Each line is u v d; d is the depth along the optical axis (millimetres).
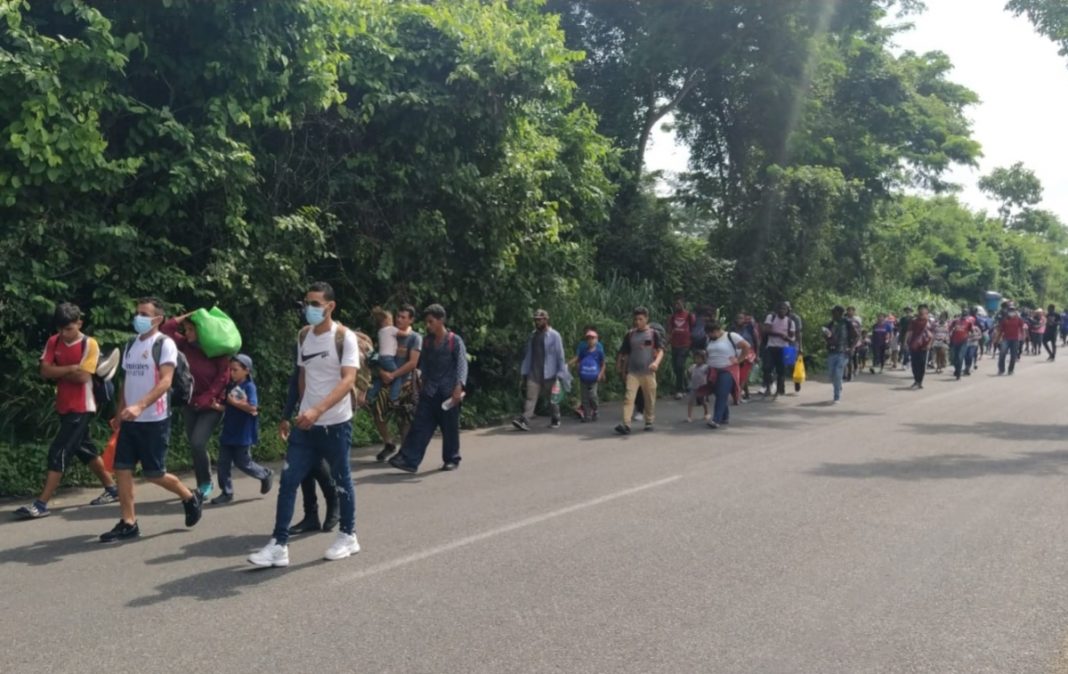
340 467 6645
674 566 6465
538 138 16500
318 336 6594
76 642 4988
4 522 7879
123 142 10727
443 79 14000
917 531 7473
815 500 8680
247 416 8844
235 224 11078
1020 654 4883
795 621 5355
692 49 25516
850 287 33062
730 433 13562
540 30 14938
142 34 10555
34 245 9727
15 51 9406
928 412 16109
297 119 12102
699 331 18938
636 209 25344
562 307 17250
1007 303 25328
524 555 6738
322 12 11781
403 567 6434
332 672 4594
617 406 17281
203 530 7602
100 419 10195
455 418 10477
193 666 4656
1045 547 6992
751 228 27375
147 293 10547
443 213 14336
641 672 4621
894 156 32156
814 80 27703
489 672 4605
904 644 5012
